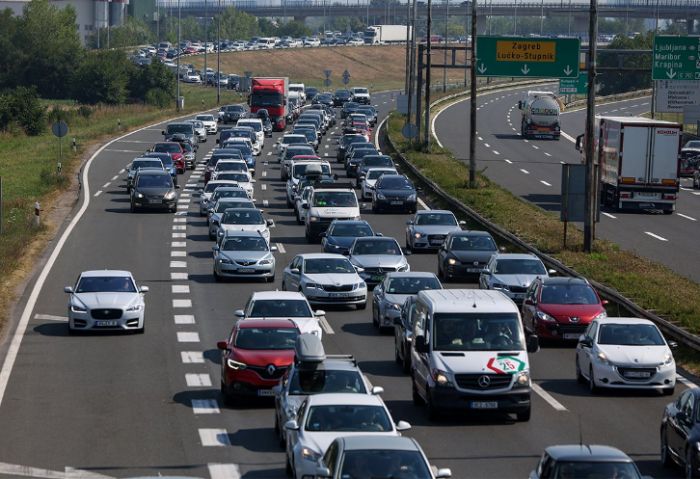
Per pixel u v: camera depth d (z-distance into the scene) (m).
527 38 152.62
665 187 125.12
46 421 50.38
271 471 42.25
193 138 188.88
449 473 33.53
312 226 108.25
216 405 53.47
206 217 124.25
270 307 63.94
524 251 99.12
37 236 109.44
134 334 70.31
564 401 54.47
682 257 98.81
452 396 49.38
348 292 78.94
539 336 67.75
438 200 134.50
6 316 75.56
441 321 51.34
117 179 155.38
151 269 93.75
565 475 32.12
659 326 67.94
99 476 41.81
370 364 62.38
